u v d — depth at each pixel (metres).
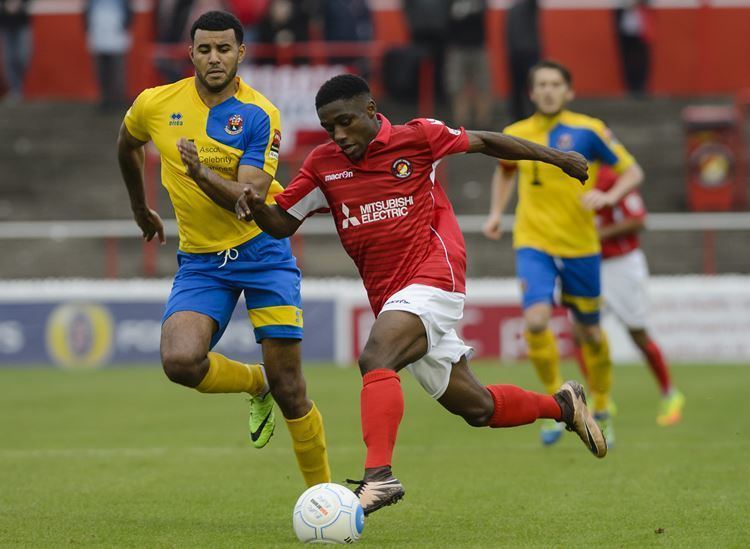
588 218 33.22
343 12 75.69
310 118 73.56
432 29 75.25
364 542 19.58
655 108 81.00
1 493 25.75
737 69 84.38
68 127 80.62
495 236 34.94
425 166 21.14
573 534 20.48
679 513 22.52
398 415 19.70
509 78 76.62
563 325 60.06
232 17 21.61
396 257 21.02
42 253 71.94
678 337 59.91
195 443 34.75
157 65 75.00
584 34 84.88
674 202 75.06
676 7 84.50
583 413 22.78
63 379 55.28
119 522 22.03
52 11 84.75
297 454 22.73
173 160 22.17
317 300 60.84
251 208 20.27
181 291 22.33
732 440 34.28
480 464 29.92
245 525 21.72
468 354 21.31
